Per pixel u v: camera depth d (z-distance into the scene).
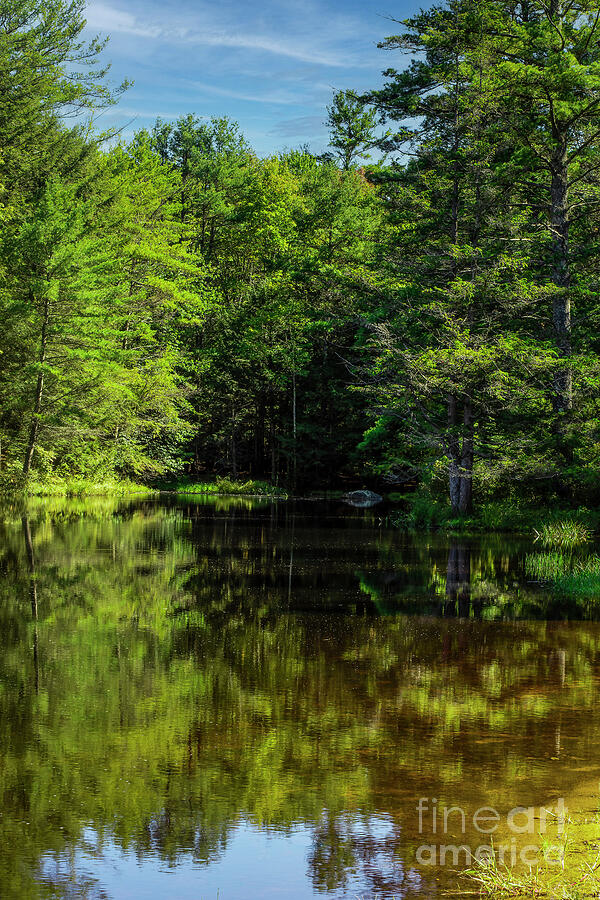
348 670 9.16
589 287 25.19
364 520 28.14
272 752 6.60
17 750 6.71
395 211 28.77
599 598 13.80
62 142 41.47
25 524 24.81
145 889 4.62
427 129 27.08
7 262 34.31
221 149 66.12
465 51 25.39
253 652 10.05
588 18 25.20
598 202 25.47
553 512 24.95
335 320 44.94
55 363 35.12
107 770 6.29
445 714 7.56
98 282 38.62
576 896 4.36
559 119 25.09
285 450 49.53
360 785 5.91
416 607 13.01
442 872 4.70
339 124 62.47
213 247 59.00
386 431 36.53
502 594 14.14
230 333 50.50
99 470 42.50
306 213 47.91
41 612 12.41
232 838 5.21
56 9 39.47
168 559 18.06
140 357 46.09
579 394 24.23
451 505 27.56
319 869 4.79
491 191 25.89
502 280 25.20
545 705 7.81
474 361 23.48
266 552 19.41
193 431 49.94
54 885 4.67
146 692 8.33
